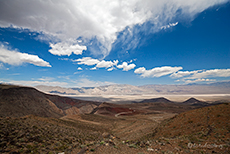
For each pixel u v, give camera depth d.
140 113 169.12
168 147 17.08
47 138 19.09
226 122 24.41
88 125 57.16
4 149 12.53
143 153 14.52
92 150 14.55
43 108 154.88
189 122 31.22
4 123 20.47
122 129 54.97
